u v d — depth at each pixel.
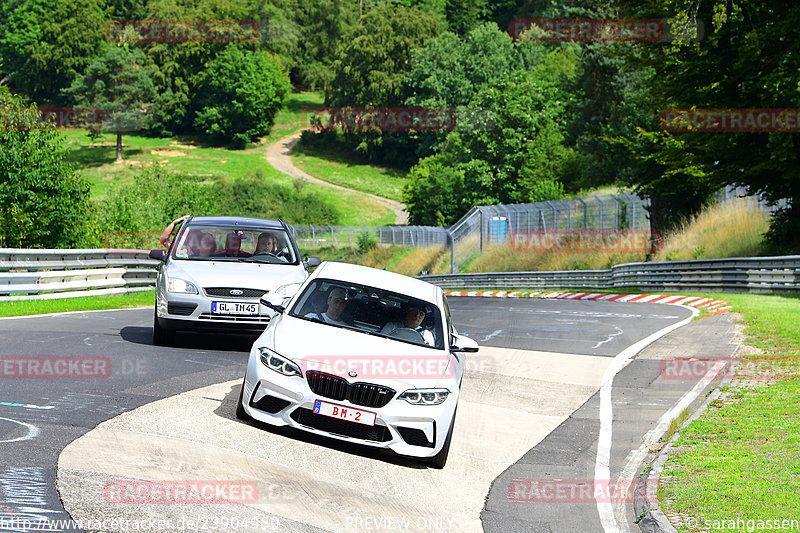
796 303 47.19
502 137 176.25
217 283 26.70
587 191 144.50
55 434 15.14
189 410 18.19
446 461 17.44
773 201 69.56
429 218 189.12
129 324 34.31
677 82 65.69
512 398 24.08
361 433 16.48
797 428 18.77
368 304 18.89
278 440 16.80
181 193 100.69
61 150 72.56
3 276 39.72
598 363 29.59
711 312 45.62
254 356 17.52
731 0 59.56
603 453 18.41
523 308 55.22
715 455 16.92
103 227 92.56
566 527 13.57
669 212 94.19
